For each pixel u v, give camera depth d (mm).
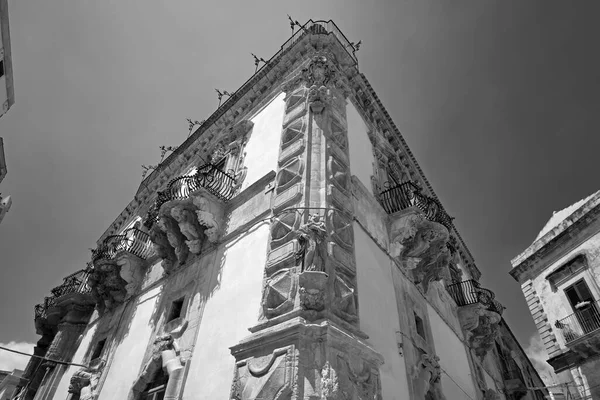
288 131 10461
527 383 20422
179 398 7477
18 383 14938
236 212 10555
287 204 8484
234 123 15648
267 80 14781
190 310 9445
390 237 10812
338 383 5309
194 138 18188
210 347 7816
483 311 15133
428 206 11328
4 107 14602
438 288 13930
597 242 18797
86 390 10953
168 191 11906
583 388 17312
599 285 18141
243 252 9055
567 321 19188
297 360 5457
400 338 8633
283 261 7301
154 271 13383
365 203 10219
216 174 11727
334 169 9055
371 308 7941
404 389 7730
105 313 14578
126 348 11102
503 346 20953
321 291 6348
